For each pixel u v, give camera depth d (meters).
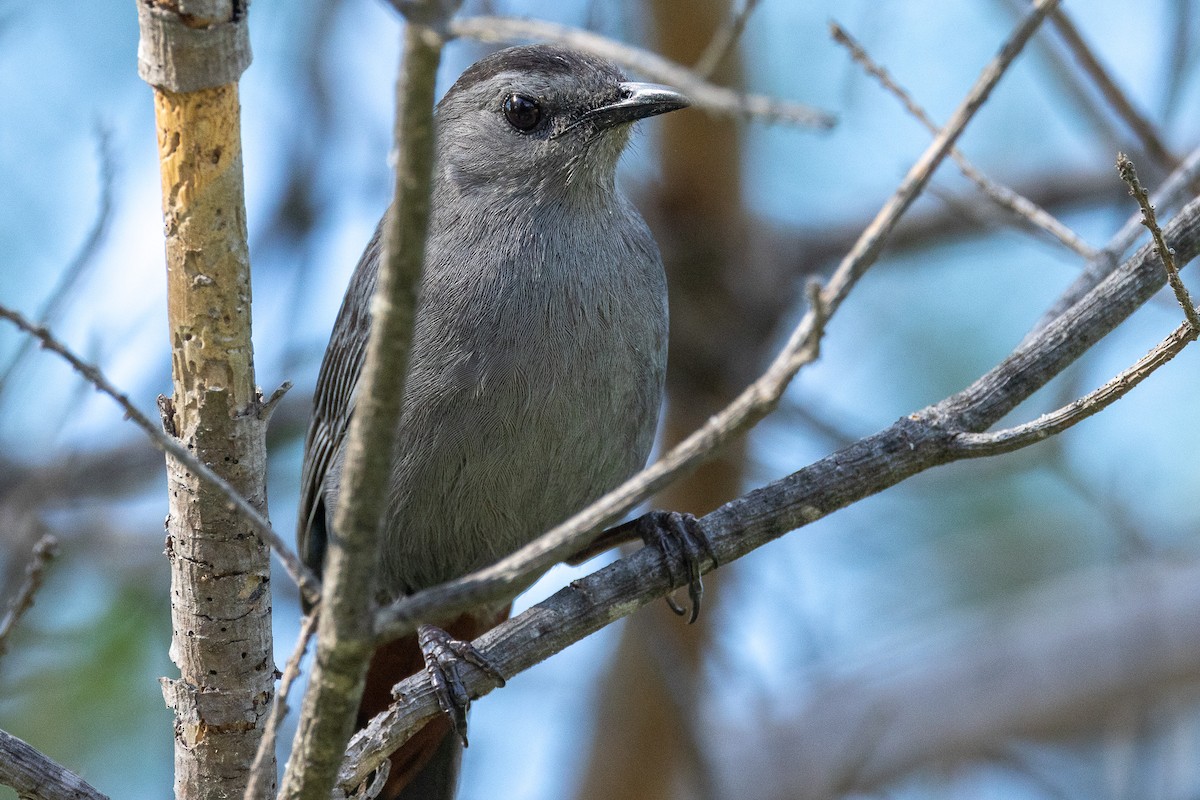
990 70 6.51
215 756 7.68
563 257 10.04
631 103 10.31
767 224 16.64
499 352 9.78
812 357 5.85
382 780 8.22
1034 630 17.41
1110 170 16.81
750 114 5.16
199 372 7.20
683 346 16.09
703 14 14.66
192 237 6.98
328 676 6.16
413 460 9.84
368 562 5.92
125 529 14.83
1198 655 16.89
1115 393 7.64
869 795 16.44
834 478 8.58
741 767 16.39
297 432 16.06
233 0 6.73
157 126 6.92
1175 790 14.11
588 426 9.93
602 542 9.60
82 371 6.00
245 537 7.45
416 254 5.45
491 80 10.63
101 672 13.30
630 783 16.00
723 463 15.59
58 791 7.40
